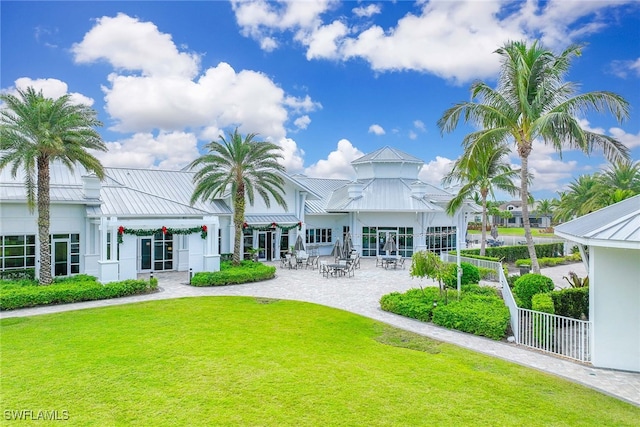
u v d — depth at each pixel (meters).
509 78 19.20
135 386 9.06
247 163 26.38
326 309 17.31
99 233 24.16
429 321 15.40
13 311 16.62
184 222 25.08
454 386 9.36
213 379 9.52
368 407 8.20
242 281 23.77
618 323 10.67
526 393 9.05
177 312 16.48
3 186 22.05
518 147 19.45
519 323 12.83
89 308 17.20
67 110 19.38
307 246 35.81
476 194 43.00
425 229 36.94
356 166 42.69
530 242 19.31
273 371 10.08
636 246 8.81
